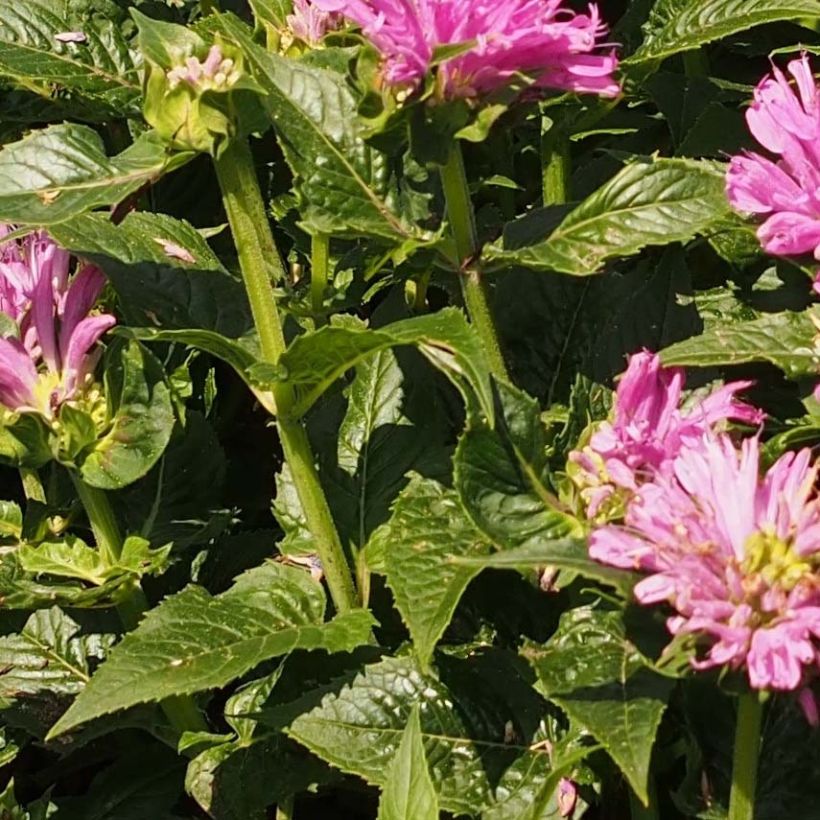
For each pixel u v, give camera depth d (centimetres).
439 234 85
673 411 82
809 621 76
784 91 85
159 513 93
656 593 76
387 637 90
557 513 83
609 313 90
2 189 84
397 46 81
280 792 89
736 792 80
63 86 101
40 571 88
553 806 85
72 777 100
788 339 84
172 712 91
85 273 87
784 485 78
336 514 90
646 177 84
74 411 85
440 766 86
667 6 95
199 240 90
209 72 82
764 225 84
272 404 86
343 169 85
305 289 97
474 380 79
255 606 87
